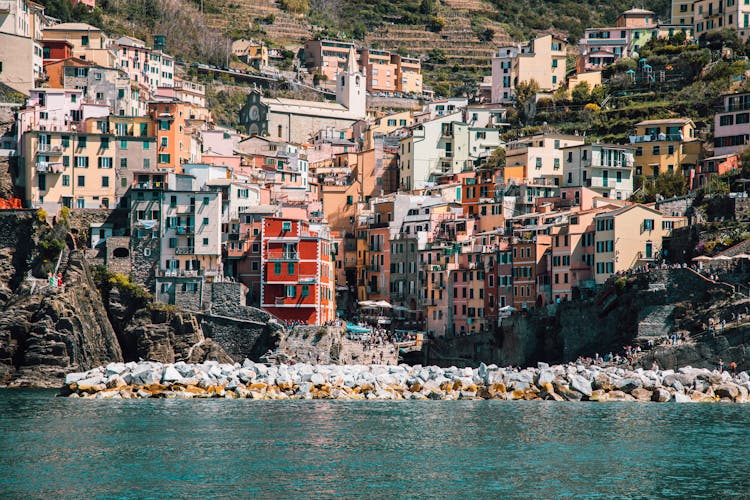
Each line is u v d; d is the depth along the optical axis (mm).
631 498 145000
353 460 166250
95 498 143750
